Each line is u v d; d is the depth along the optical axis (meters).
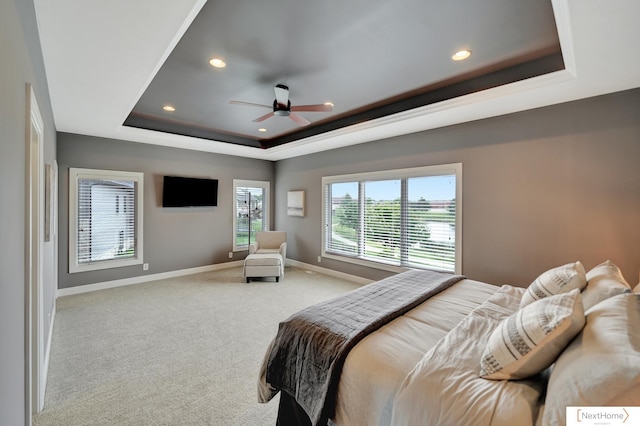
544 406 0.97
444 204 3.99
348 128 4.24
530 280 3.21
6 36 1.03
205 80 3.06
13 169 1.15
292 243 6.42
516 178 3.29
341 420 1.38
